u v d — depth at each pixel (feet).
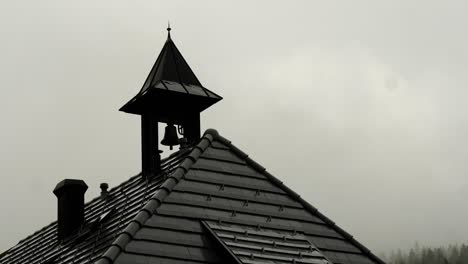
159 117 138.21
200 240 112.37
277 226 121.19
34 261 148.25
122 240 107.65
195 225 114.32
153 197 115.44
